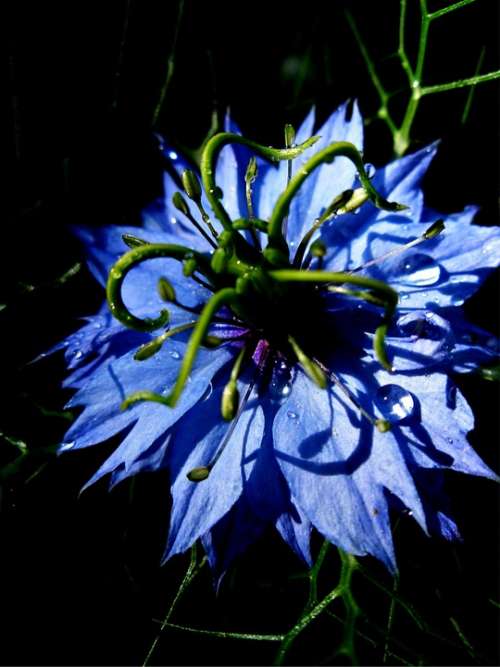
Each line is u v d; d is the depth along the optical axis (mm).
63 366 98
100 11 101
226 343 84
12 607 89
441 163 104
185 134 108
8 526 90
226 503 75
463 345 74
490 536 86
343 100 107
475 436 89
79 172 106
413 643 80
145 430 76
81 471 94
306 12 104
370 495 71
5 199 104
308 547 75
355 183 84
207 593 87
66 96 104
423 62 99
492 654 81
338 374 78
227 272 78
